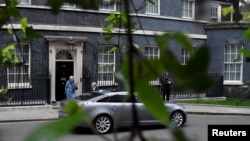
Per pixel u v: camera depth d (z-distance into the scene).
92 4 0.92
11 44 1.72
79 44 19.91
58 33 19.53
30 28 1.54
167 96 19.30
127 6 0.80
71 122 0.53
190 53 0.58
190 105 21.08
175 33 0.59
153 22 22.61
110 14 2.10
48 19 19.28
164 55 0.58
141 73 0.66
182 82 0.54
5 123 14.70
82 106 0.69
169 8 23.47
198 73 0.54
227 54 24.36
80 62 20.05
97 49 20.56
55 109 18.30
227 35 24.14
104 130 12.43
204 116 17.89
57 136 0.50
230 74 24.39
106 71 20.83
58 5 0.95
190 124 14.96
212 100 23.28
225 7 2.18
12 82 17.77
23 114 16.48
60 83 19.73
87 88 20.25
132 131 0.63
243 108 20.14
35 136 0.50
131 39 0.74
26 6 18.67
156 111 0.69
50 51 19.11
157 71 0.63
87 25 20.34
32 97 18.50
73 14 19.95
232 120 16.45
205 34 24.80
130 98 0.69
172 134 0.54
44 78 18.95
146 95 0.68
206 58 0.54
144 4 1.95
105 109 12.43
